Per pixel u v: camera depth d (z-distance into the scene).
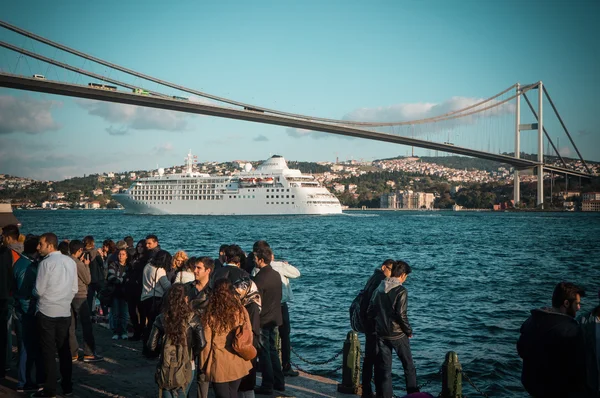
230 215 137.38
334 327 21.36
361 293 9.70
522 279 36.16
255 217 142.50
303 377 10.67
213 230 94.62
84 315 10.78
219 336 6.87
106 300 12.84
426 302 27.19
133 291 12.09
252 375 7.89
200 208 135.25
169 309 6.86
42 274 8.41
